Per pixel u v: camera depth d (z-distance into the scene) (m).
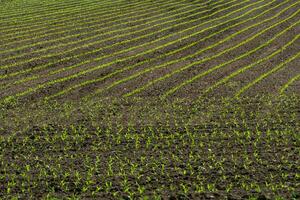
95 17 49.09
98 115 25.28
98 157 19.73
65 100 28.09
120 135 22.25
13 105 27.25
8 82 31.52
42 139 21.95
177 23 47.09
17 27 45.41
